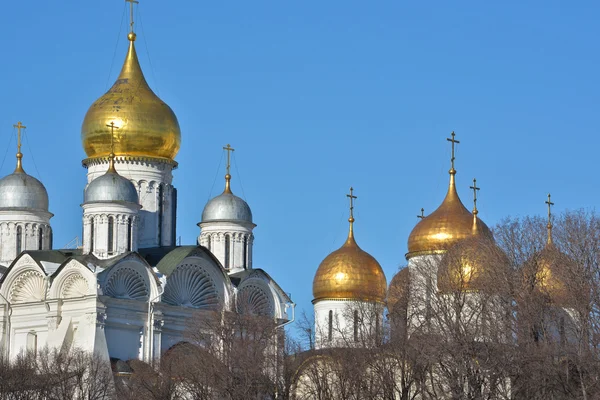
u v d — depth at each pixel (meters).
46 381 174.12
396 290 185.00
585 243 170.12
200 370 169.75
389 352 166.50
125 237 193.25
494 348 154.88
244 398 165.38
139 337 189.50
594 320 163.25
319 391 166.75
